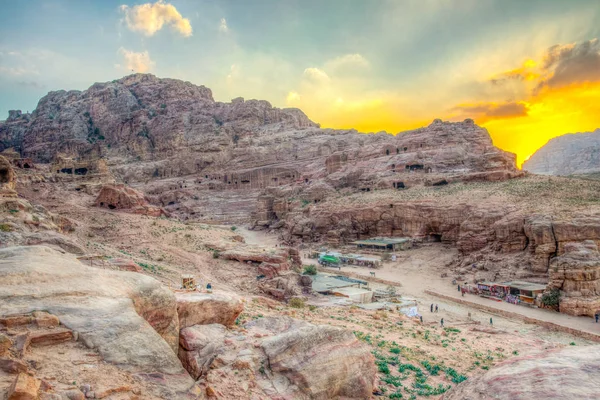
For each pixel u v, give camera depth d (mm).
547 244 62688
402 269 81875
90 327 11398
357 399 15234
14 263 13773
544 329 47281
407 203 100688
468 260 76125
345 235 108125
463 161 126438
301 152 192875
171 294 14891
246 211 163500
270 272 52219
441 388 19047
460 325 46750
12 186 53438
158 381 10914
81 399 9336
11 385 8680
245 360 14242
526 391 8219
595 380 8148
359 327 32531
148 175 191875
